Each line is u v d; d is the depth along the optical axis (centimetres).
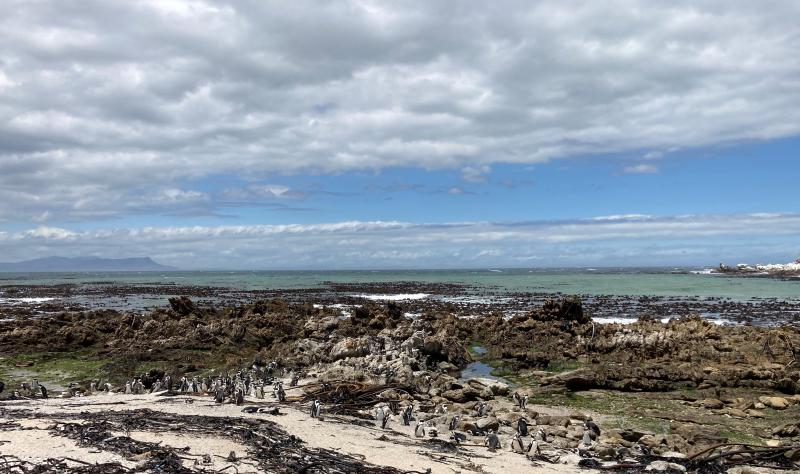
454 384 2700
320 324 4247
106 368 3111
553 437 1930
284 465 1334
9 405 1995
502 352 3556
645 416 2261
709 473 1585
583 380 2712
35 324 4191
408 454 1562
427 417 2152
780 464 1689
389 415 2077
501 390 2659
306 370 3081
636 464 1612
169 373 3019
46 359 3366
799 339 3394
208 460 1316
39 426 1559
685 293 8488
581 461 1620
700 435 1941
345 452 1520
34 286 11944
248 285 12000
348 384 2616
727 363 2995
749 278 13725
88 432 1491
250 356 3494
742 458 1719
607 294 8331
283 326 4253
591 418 2209
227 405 2033
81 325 4159
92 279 17062
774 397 2397
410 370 2931
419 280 14062
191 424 1636
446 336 3588
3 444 1375
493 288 10088
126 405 1992
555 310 4316
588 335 3881
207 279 16312
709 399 2439
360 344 3422
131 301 7775
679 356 3166
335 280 14612
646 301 7100
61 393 2547
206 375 3034
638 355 3291
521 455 1666
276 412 1942
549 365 3269
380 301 7075
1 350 3519
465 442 1788
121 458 1298
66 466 1237
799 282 11494
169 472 1224
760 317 5347
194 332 3762
